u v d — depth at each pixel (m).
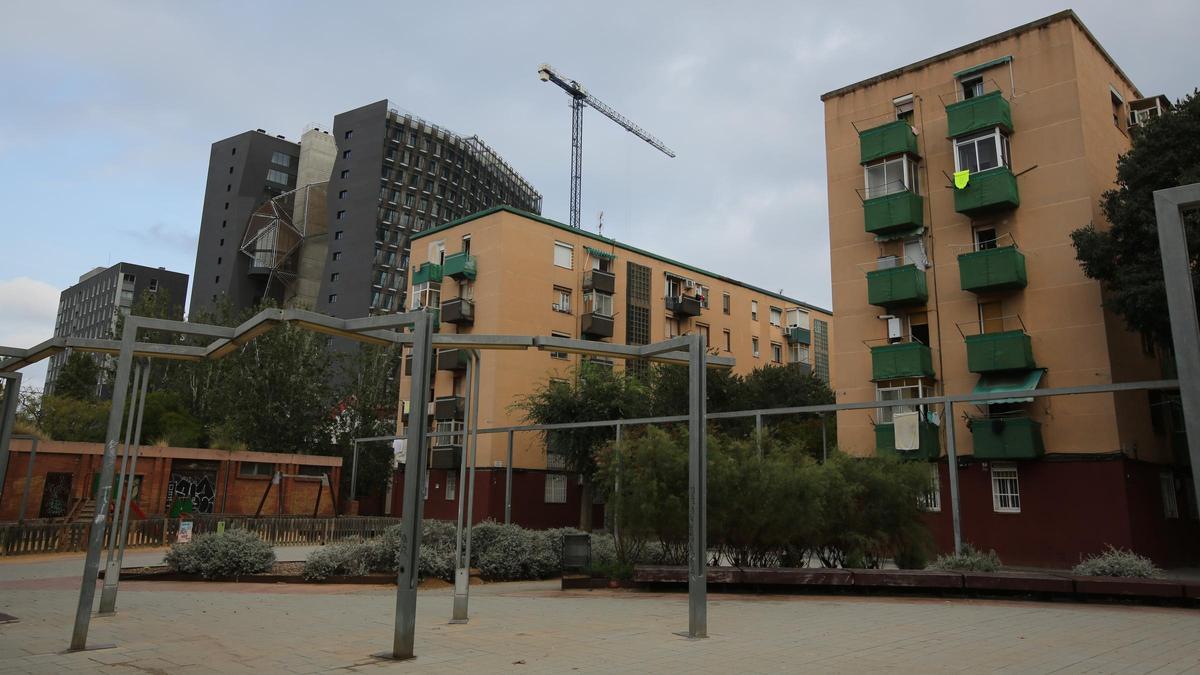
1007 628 9.37
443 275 39.12
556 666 7.07
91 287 124.19
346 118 80.12
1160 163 19.08
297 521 26.88
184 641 8.47
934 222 25.45
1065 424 21.84
